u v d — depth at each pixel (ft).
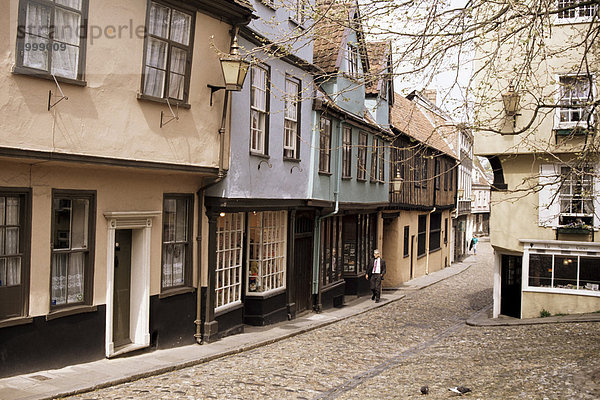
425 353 41.47
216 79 39.32
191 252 40.52
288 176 51.78
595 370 31.19
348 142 67.51
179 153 36.27
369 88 77.36
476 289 89.76
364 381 32.50
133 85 32.60
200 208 40.88
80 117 29.48
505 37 30.40
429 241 117.08
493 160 57.72
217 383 30.40
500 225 57.52
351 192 68.59
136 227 35.53
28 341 28.81
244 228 48.85
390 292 85.66
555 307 55.47
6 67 26.00
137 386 28.94
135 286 36.35
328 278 66.90
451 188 135.33
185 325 40.14
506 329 51.03
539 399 26.35
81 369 30.71
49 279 29.86
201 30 37.81
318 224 61.77
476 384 29.96
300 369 35.17
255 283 50.98
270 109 47.88
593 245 53.98
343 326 54.54
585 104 31.73
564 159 54.34
